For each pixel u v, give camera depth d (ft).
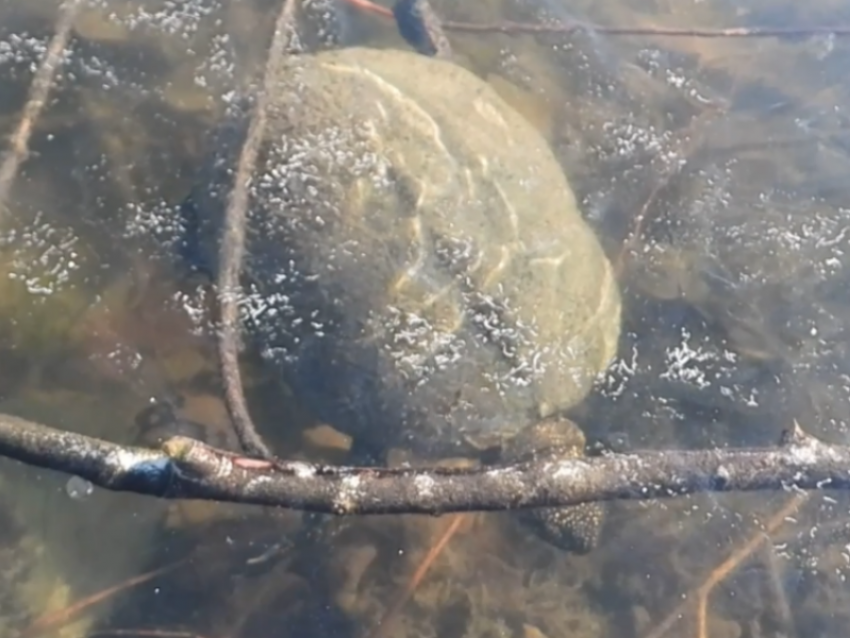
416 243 1.56
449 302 1.56
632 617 1.61
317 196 1.58
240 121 1.71
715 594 1.63
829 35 2.00
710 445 1.69
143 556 1.58
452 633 1.59
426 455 1.59
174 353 1.65
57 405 1.61
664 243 1.81
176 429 1.62
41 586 1.55
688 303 1.77
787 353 1.75
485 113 1.70
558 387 1.63
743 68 1.97
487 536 1.65
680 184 1.85
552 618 1.61
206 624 1.55
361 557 1.61
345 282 1.56
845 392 1.74
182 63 1.82
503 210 1.62
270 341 1.59
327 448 1.61
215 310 1.65
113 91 1.79
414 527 1.64
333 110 1.63
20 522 1.57
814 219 1.85
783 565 1.64
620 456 1.43
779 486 1.44
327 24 1.89
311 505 1.34
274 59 1.69
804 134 1.92
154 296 1.67
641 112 1.90
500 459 1.61
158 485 1.31
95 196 1.72
